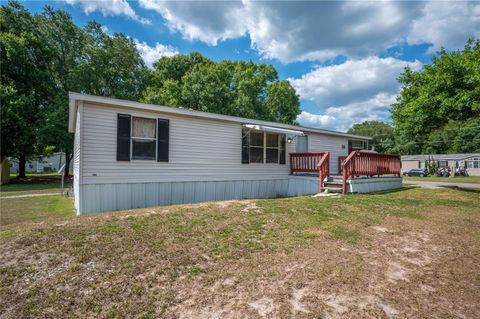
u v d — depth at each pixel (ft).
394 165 38.19
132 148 25.39
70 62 75.15
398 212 21.04
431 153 163.84
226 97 82.99
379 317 7.64
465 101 35.06
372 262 11.43
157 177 26.89
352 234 14.99
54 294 8.70
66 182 64.28
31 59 70.08
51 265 10.46
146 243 12.66
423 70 46.19
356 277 9.98
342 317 7.60
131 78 86.48
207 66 92.63
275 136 37.91
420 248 13.35
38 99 71.67
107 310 7.94
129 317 7.62
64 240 12.67
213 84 80.38
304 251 12.37
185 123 29.04
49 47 74.43
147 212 18.54
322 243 13.46
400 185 39.34
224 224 15.94
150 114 26.48
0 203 32.37
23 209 28.04
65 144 65.67
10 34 66.08
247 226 15.75
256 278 9.78
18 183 62.85
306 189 36.04
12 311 7.90
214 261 11.16
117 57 82.43
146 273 10.04
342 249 12.78
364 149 55.06
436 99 38.42
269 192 37.01
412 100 45.52
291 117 108.88
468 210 23.07
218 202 23.36
